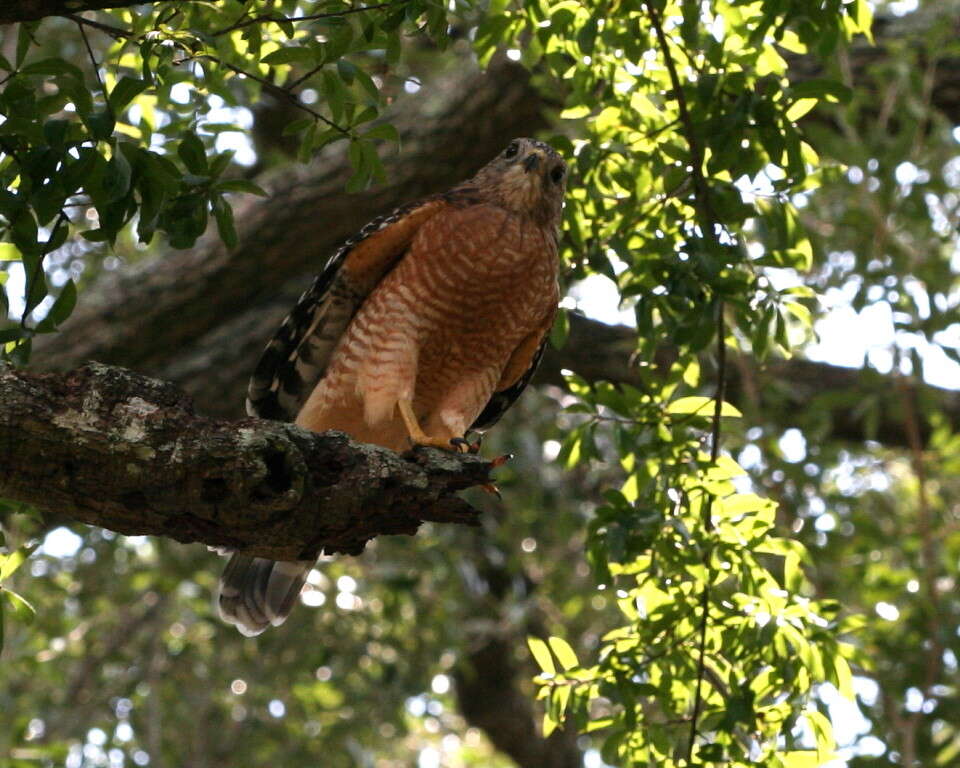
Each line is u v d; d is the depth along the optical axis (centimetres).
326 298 970
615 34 860
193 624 1894
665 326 872
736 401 1562
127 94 688
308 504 625
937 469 1582
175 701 1844
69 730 1709
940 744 1276
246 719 1805
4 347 799
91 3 675
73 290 712
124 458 602
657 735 857
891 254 1360
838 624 864
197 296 1664
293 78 1339
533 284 953
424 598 1817
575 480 1786
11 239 722
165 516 623
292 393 1027
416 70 1820
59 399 605
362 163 766
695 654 870
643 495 905
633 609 880
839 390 1688
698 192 852
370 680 1781
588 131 932
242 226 1644
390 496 634
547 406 1803
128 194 695
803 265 888
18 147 702
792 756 822
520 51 915
